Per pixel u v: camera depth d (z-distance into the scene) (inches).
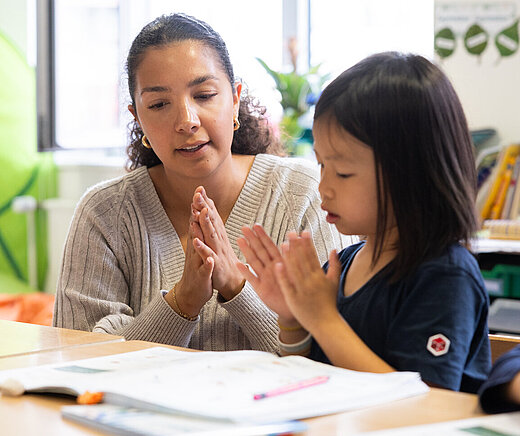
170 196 63.0
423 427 27.5
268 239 41.5
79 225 63.2
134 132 66.5
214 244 55.0
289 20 145.8
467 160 41.8
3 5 154.5
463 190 40.6
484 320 39.8
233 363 35.4
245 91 67.2
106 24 156.5
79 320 61.4
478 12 112.8
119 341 45.5
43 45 149.0
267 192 62.5
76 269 62.4
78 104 156.0
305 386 31.5
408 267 39.3
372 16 136.8
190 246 55.3
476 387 38.7
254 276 41.9
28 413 30.9
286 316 41.9
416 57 41.9
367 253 43.9
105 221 62.7
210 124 57.7
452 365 35.9
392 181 39.6
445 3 114.3
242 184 63.1
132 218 62.6
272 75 134.3
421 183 39.7
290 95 132.6
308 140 131.0
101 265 62.1
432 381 35.7
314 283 38.2
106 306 61.1
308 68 144.8
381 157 39.6
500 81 112.4
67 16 154.9
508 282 93.4
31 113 157.9
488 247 88.8
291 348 42.6
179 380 32.4
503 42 111.7
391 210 40.2
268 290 41.5
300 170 64.3
